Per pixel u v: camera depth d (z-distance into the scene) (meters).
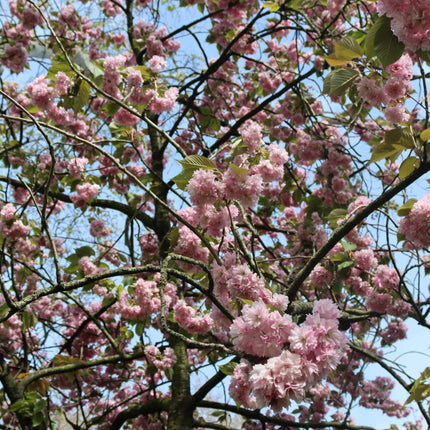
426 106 2.47
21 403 4.48
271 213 6.86
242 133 2.76
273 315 1.83
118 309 4.79
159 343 5.23
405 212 2.76
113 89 3.72
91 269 4.87
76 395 6.58
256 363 1.86
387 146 2.57
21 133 5.57
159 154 6.48
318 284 4.46
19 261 4.23
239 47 6.51
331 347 1.74
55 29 7.03
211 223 2.50
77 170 5.02
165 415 5.43
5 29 6.68
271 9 5.46
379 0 2.15
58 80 3.62
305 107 5.55
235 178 2.36
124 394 6.57
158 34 5.99
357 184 6.13
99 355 6.68
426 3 1.99
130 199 6.57
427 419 3.77
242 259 3.68
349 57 2.42
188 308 3.28
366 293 4.66
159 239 5.75
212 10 6.47
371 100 2.73
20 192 5.82
